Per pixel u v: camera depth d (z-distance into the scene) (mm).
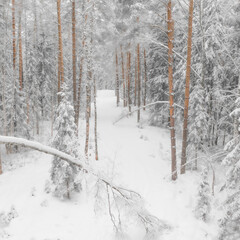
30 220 11344
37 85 25938
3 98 18109
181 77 19531
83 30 17422
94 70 17859
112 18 24453
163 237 9461
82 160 3844
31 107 26672
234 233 8992
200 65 18281
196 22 18562
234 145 10102
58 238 10094
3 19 19062
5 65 20062
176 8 19734
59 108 12867
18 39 20016
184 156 15836
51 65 28516
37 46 27094
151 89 28797
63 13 22016
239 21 17078
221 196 12609
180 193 13453
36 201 12914
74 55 19547
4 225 11062
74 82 19984
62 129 12664
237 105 9328
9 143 2879
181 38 22859
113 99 45156
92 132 24328
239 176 9195
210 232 10016
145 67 33594
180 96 20906
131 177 15297
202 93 17047
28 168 17391
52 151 3244
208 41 17047
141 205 4336
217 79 18203
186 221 10781
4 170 17500
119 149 20500
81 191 13633
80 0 19359
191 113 17453
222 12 17484
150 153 19984
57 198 13086
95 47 19734
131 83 39438
